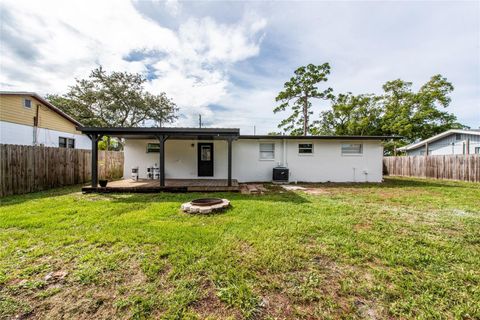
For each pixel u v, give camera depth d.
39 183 7.54
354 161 10.81
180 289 2.02
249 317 1.71
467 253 2.78
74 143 14.94
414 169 13.45
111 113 18.77
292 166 10.76
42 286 2.05
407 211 4.82
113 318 1.69
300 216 4.28
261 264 2.43
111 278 2.18
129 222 3.81
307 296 1.93
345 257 2.64
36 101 11.97
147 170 10.42
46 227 3.55
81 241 3.04
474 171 10.27
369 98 21.38
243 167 10.67
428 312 1.76
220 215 4.32
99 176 10.84
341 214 4.49
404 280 2.18
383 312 1.77
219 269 2.32
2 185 6.27
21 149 6.86
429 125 19.64
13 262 2.46
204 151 10.61
